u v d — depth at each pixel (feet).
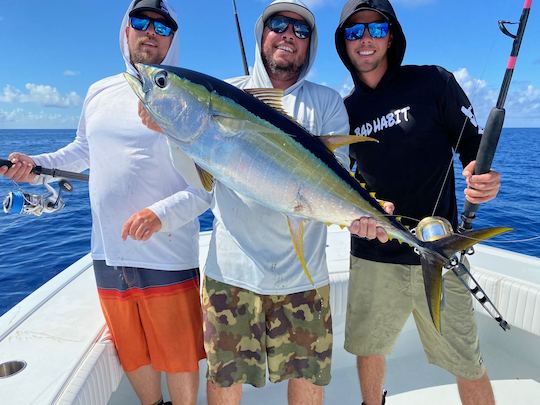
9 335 6.90
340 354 10.21
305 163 5.90
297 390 7.13
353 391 9.46
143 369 7.34
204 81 5.74
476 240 6.15
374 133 8.08
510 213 28.43
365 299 8.28
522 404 8.48
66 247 22.84
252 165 5.75
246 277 6.76
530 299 8.56
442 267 6.31
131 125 7.00
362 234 6.23
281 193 5.90
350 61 8.40
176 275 7.09
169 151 6.80
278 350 6.88
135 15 7.37
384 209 6.37
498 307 9.07
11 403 5.35
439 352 7.95
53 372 5.96
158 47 7.56
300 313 6.82
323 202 6.06
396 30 7.82
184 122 5.70
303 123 7.01
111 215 7.04
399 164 7.90
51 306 7.96
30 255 21.56
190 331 7.23
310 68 7.41
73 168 8.70
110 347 6.98
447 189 8.11
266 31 7.23
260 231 6.71
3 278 18.45
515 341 9.87
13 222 29.14
